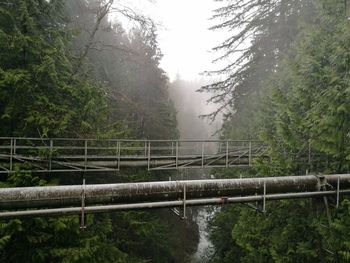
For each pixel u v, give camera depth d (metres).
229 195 8.78
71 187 7.63
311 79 11.48
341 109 9.44
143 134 26.97
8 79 12.30
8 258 10.92
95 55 26.02
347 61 9.99
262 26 21.56
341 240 9.32
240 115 23.33
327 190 9.63
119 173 17.84
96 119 16.33
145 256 21.00
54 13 15.90
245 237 13.72
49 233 11.35
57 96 14.48
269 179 9.09
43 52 13.87
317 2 13.25
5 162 13.73
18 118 13.52
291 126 11.62
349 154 9.59
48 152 13.46
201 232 33.00
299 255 10.83
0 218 7.03
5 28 14.12
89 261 12.05
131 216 16.77
